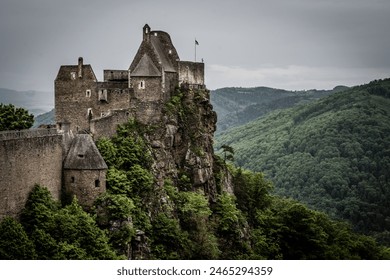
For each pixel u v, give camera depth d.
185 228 115.50
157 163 117.06
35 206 83.75
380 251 179.12
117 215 94.44
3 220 78.31
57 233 83.19
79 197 94.44
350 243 173.38
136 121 121.62
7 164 79.56
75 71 122.75
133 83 125.06
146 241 99.88
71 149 95.88
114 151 106.00
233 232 130.25
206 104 141.00
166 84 131.12
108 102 122.06
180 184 123.06
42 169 88.19
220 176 141.50
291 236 148.50
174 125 126.50
